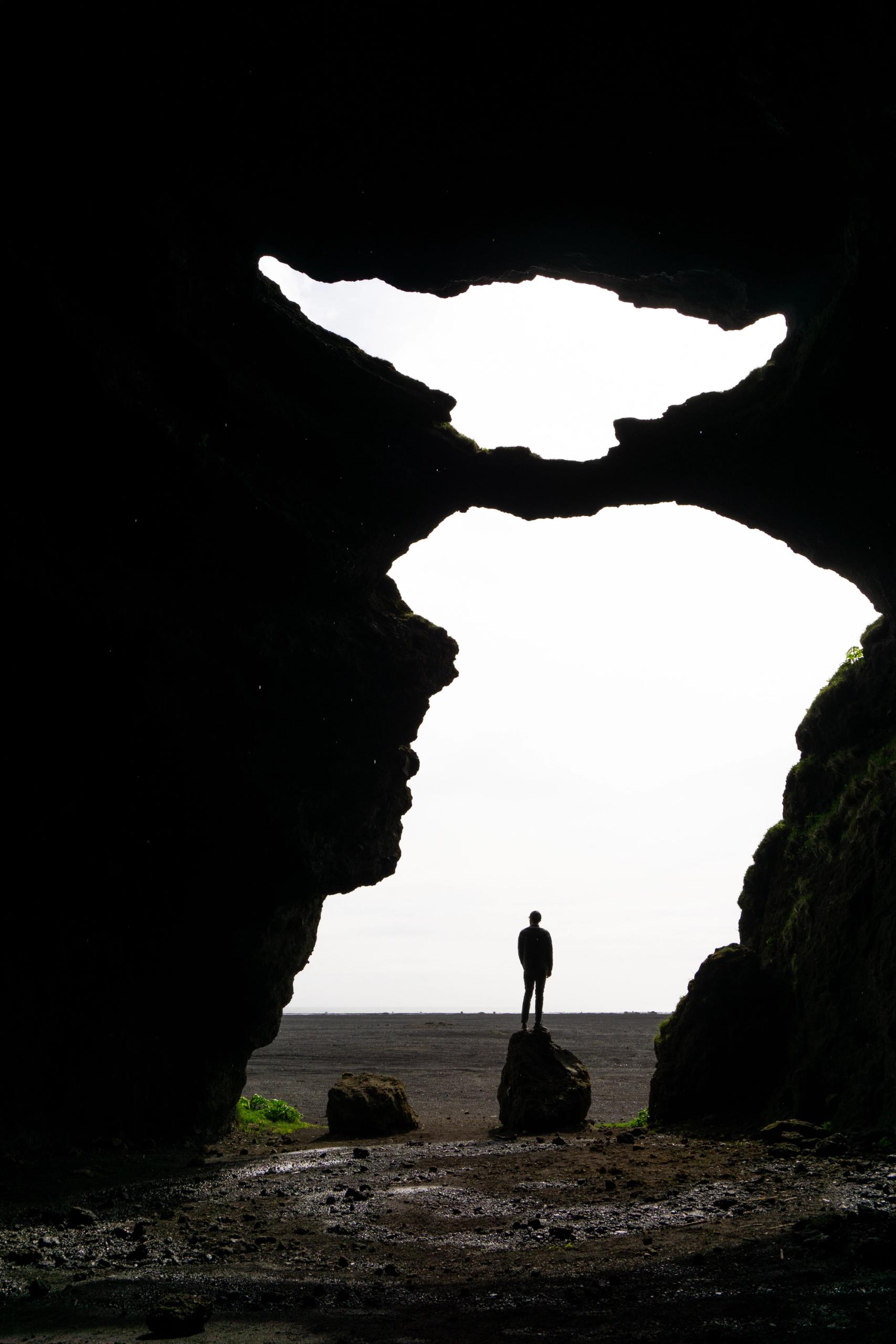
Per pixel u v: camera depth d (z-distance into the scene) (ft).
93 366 35.19
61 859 41.34
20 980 40.86
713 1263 21.54
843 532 48.78
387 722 54.24
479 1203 30.42
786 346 45.93
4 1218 29.04
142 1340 17.31
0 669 37.22
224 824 46.32
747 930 55.47
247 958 50.03
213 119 34.78
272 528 44.04
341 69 32.96
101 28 30.68
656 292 46.16
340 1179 35.55
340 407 47.01
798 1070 43.75
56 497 37.88
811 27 27.84
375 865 56.24
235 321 43.04
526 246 41.65
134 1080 45.75
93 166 34.58
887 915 41.16
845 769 50.52
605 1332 17.31
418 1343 16.94
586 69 32.58
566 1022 281.74
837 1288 18.79
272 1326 18.19
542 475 51.08
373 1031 206.08
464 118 34.88
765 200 37.65
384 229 40.37
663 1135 45.21
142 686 41.22
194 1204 31.60
